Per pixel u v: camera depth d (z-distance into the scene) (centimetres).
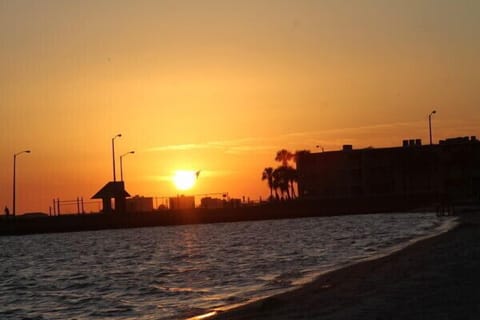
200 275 4462
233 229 11881
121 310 3155
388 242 5931
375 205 14750
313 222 12394
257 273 4247
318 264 4484
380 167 16825
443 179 16238
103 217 13938
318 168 17562
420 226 8062
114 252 7988
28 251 9200
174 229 13338
